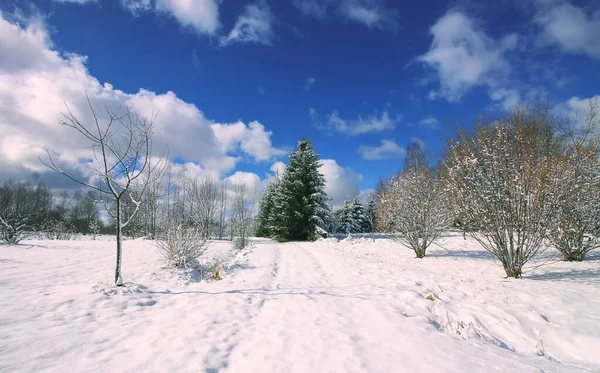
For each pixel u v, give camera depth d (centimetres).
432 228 1289
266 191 4338
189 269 962
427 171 1411
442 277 816
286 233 3011
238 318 478
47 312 459
